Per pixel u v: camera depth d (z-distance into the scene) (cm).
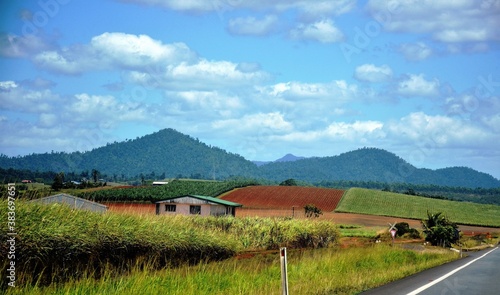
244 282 1622
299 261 2519
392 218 11356
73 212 1681
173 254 2125
